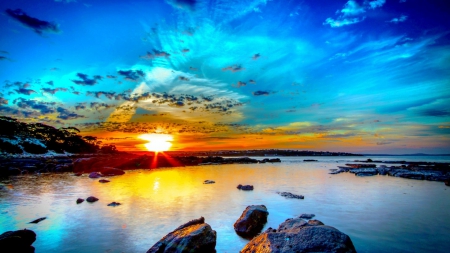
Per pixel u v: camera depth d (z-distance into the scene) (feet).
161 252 22.91
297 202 47.26
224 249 25.66
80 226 32.65
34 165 131.23
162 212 39.52
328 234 21.81
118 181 79.92
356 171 110.73
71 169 124.98
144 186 67.82
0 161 150.51
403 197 52.39
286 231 24.03
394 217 36.91
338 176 97.86
